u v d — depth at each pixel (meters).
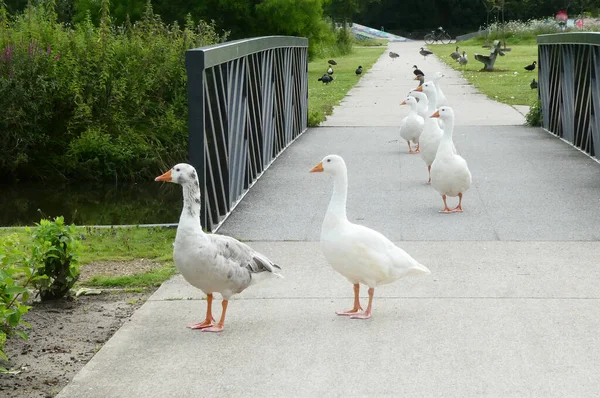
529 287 7.59
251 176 12.93
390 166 14.34
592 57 14.74
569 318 6.75
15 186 16.47
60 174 16.81
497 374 5.66
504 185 12.48
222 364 5.94
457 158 10.44
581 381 5.52
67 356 6.18
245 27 38.69
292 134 18.02
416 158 15.12
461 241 9.30
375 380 5.59
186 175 6.38
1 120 16.52
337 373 5.73
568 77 16.88
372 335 6.45
